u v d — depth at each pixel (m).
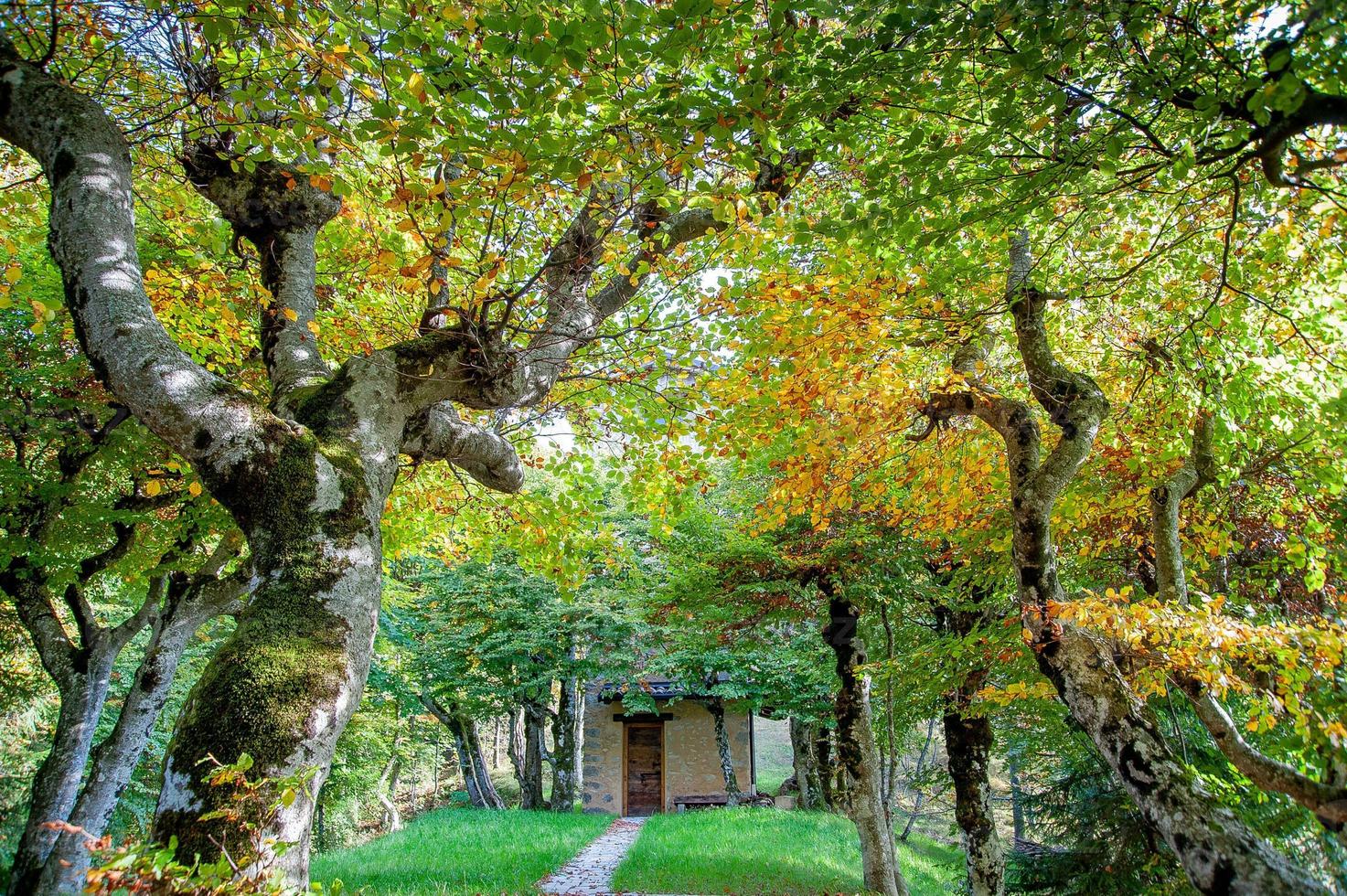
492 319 5.87
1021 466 5.14
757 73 3.70
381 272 5.40
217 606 8.51
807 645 14.80
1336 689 4.17
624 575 14.78
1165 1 3.47
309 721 2.88
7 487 7.46
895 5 3.41
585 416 8.20
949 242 5.23
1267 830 4.86
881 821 9.53
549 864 12.38
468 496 8.30
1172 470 6.14
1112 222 6.08
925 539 9.15
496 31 3.27
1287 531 6.87
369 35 4.07
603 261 5.53
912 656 8.31
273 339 4.65
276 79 4.32
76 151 3.53
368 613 3.34
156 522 8.52
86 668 8.04
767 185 5.68
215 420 3.32
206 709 2.86
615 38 3.37
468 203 4.21
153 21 4.59
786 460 7.14
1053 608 4.32
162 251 7.36
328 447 3.66
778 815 17.83
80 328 3.36
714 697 20.72
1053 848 12.05
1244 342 5.16
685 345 7.39
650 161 4.57
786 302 6.04
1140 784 3.73
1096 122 4.15
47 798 7.37
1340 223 4.55
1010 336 6.75
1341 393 4.80
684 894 10.41
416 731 27.30
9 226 6.03
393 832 17.67
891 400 6.48
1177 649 4.18
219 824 2.62
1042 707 8.71
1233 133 3.46
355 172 5.36
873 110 4.38
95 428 7.84
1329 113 2.73
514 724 23.80
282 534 3.29
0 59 3.73
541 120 3.90
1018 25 3.39
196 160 4.94
